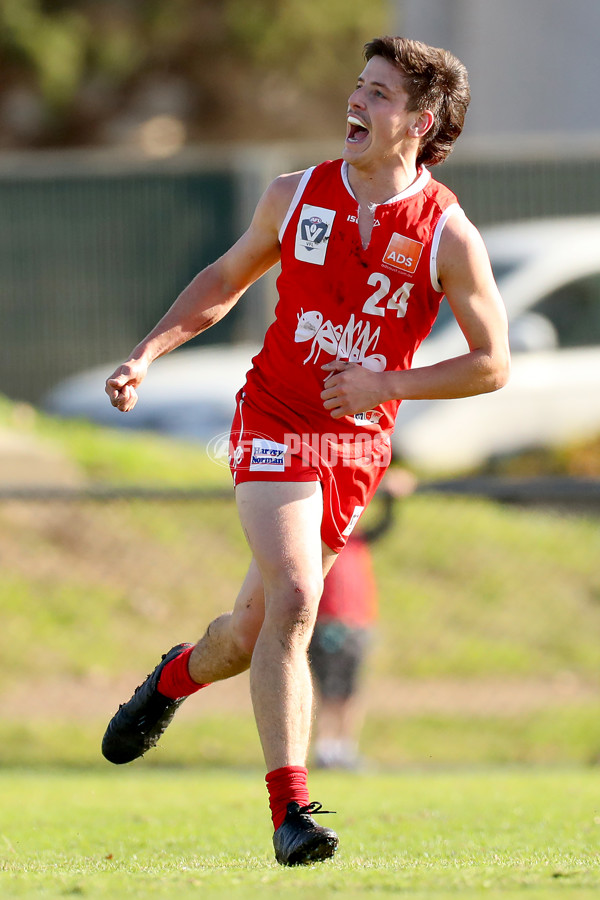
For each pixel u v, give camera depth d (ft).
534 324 159.84
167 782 86.07
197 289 50.03
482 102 237.04
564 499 101.45
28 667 119.65
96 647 123.24
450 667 126.52
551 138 227.20
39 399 201.05
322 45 365.20
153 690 51.98
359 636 97.14
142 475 139.33
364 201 45.98
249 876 39.22
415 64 45.50
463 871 41.24
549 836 55.42
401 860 46.75
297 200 46.73
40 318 201.77
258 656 43.70
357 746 110.22
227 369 167.22
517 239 172.65
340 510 46.73
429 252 45.65
